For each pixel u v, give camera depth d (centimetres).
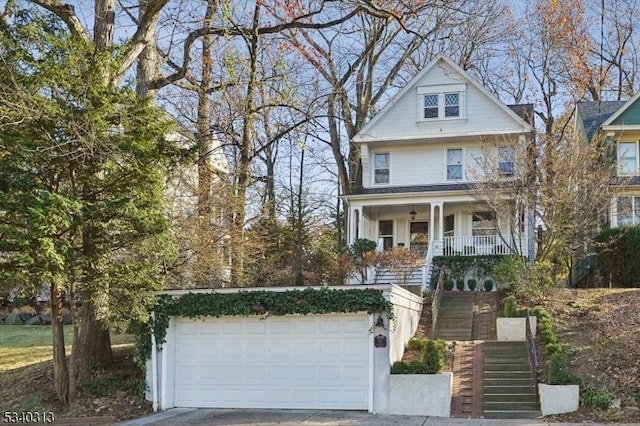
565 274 3084
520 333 1906
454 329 2081
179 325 1711
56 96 1427
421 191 2955
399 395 1523
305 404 1617
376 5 2108
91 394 1684
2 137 1352
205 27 2028
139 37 1778
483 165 2575
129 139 1460
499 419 1419
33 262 1342
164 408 1648
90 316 1753
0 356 2225
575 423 1344
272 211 2822
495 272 2444
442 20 3419
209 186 2103
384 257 2488
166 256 1575
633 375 1500
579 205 2225
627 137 3027
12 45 1393
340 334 1620
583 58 3828
